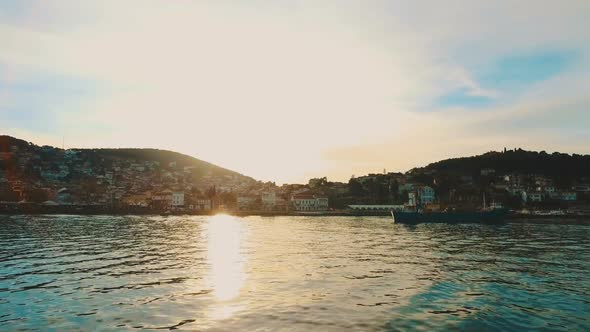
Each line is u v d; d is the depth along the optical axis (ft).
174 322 65.05
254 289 89.35
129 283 95.96
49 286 92.27
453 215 412.16
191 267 120.37
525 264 128.47
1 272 110.42
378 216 637.71
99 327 62.39
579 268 120.88
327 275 106.42
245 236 244.63
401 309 72.64
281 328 62.03
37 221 391.24
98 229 291.38
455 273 110.42
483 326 63.82
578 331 62.39
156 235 247.50
